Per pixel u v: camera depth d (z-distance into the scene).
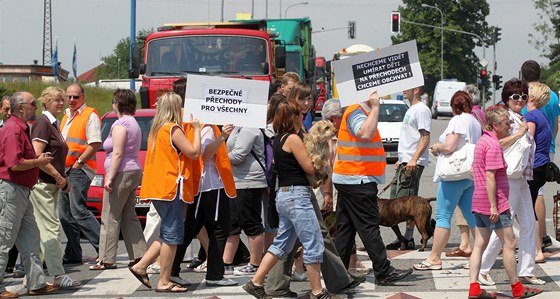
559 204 12.41
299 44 31.25
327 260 9.59
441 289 10.03
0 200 9.89
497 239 10.05
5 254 9.96
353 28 68.62
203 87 9.98
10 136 9.84
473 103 12.14
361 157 9.96
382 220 12.28
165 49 21.44
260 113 10.05
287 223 9.38
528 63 11.62
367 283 10.44
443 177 10.74
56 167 10.73
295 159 9.24
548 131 11.31
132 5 40.81
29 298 10.12
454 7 117.75
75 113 12.33
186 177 9.97
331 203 10.74
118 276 11.23
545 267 11.16
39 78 76.44
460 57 117.50
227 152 10.56
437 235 11.02
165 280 10.23
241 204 10.90
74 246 12.23
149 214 11.37
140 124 15.68
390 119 28.42
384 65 9.95
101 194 14.63
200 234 11.27
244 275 11.06
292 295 9.74
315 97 31.38
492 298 9.42
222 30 21.41
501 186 9.38
